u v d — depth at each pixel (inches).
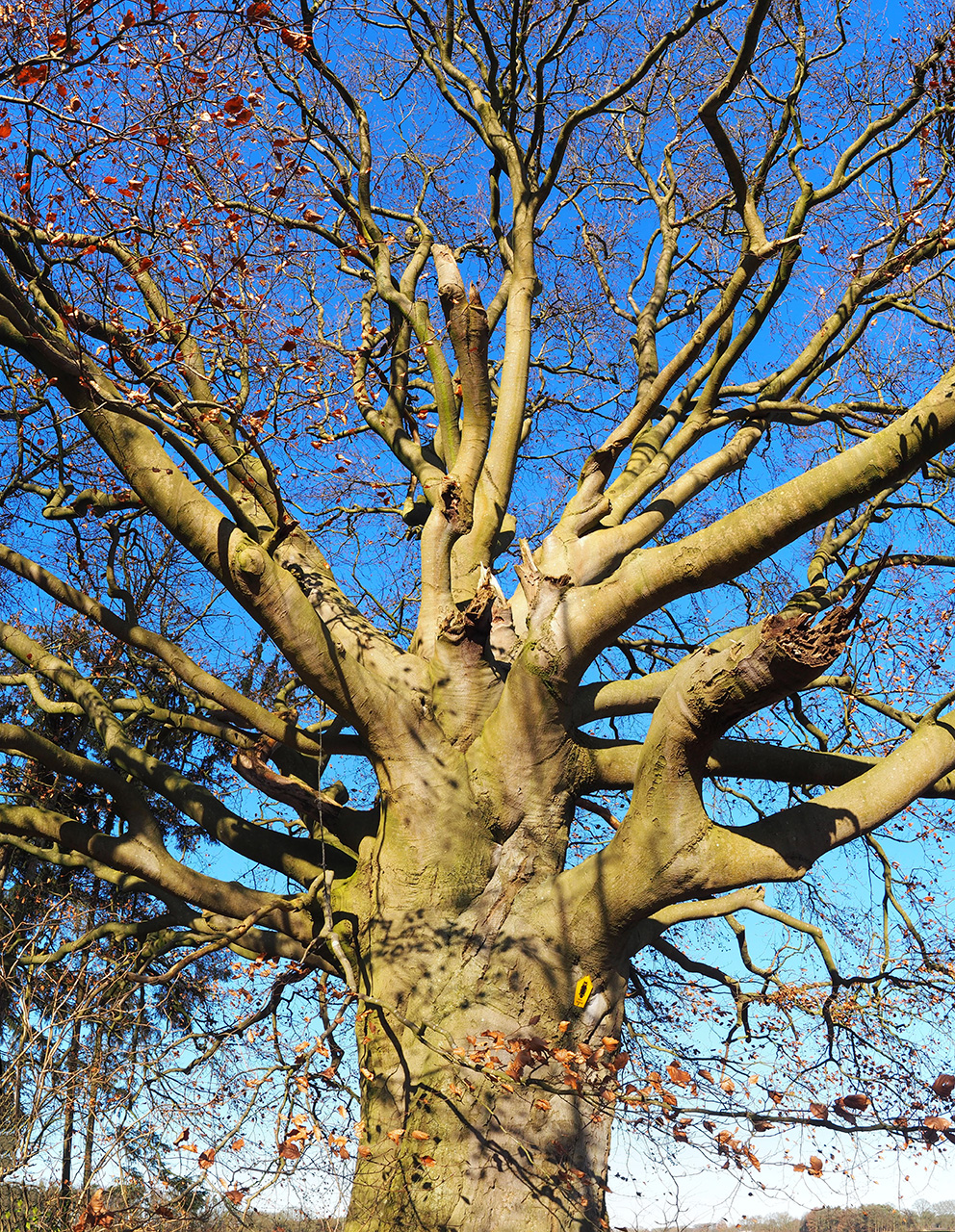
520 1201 206.4
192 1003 323.3
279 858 267.0
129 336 223.6
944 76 303.1
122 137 215.2
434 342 317.4
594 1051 199.2
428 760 244.4
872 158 320.8
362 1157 209.3
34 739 253.8
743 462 321.4
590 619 229.5
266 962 256.1
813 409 314.8
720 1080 194.2
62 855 299.9
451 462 303.4
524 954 229.1
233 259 218.4
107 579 308.2
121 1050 241.6
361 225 362.6
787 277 290.8
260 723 257.1
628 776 254.5
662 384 305.4
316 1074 198.4
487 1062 196.1
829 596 309.6
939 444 193.3
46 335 218.5
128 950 323.3
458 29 384.2
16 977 254.7
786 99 302.0
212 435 259.3
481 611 256.7
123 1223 189.9
